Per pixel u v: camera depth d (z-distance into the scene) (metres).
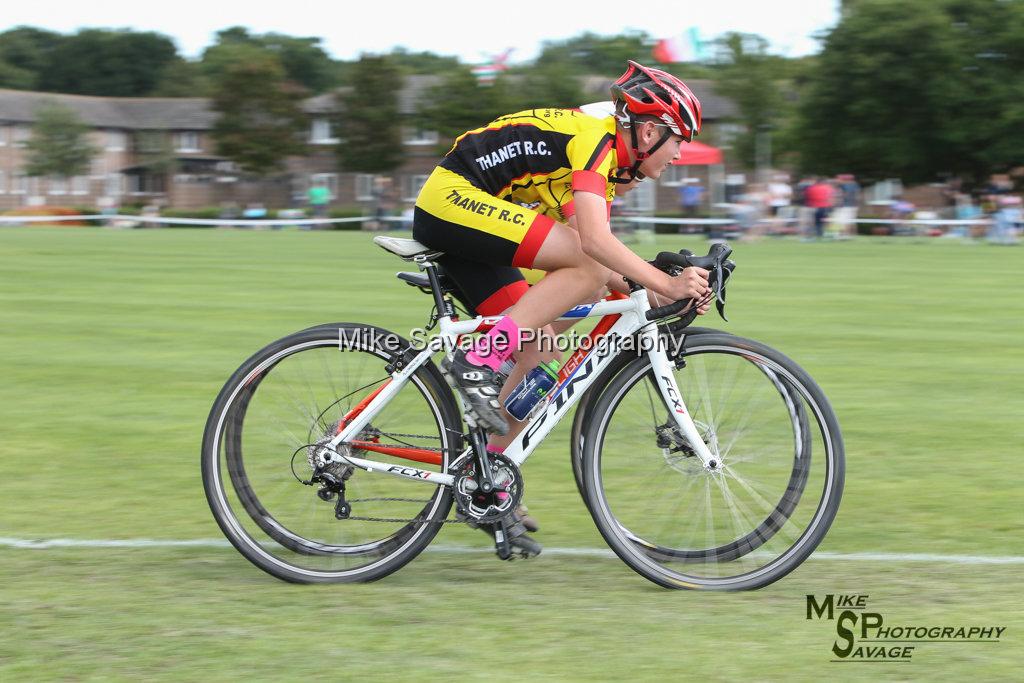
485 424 8.89
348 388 9.42
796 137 113.00
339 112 166.88
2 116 198.62
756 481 9.21
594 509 9.12
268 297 30.55
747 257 50.56
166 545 9.98
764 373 9.06
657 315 8.88
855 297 31.16
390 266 42.84
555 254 8.75
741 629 7.94
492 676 7.09
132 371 18.61
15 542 10.00
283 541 9.23
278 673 7.14
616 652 7.48
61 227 97.31
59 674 7.12
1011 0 101.56
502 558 9.26
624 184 9.10
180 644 7.64
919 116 105.56
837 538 10.12
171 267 41.88
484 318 9.07
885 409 15.71
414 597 8.69
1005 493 11.55
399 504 9.58
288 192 193.38
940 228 78.38
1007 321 25.64
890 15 103.62
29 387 17.22
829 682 7.00
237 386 9.24
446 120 151.25
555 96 151.25
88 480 12.09
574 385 9.16
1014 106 99.69
